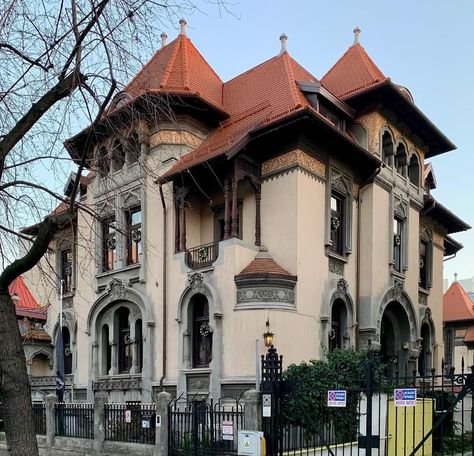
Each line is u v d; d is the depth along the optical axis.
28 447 6.56
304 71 24.48
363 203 22.16
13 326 6.78
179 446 13.34
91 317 23.69
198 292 19.31
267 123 19.00
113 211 22.44
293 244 18.61
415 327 24.17
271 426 11.20
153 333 20.75
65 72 7.44
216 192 21.08
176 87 22.05
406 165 24.72
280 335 17.59
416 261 24.92
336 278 20.36
